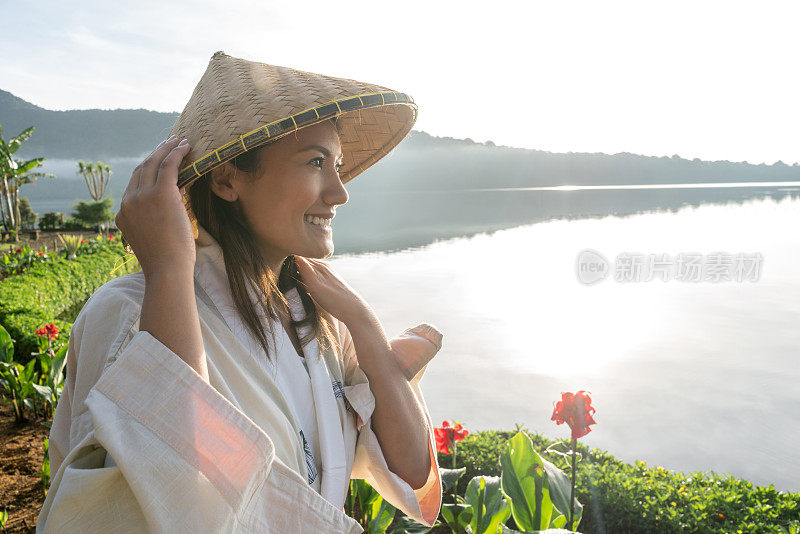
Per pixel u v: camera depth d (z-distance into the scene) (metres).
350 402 0.95
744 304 20.56
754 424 9.43
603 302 21.03
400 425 0.97
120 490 0.61
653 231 50.38
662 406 10.26
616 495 4.32
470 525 2.77
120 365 0.63
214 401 0.64
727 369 12.61
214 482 0.62
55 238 39.00
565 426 9.17
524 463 2.52
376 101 0.80
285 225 0.84
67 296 16.62
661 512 4.11
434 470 1.04
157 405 0.62
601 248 38.25
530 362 12.98
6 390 5.96
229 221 0.87
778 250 34.97
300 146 0.83
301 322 0.96
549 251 38.09
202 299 0.83
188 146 0.77
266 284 0.88
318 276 1.00
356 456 0.99
